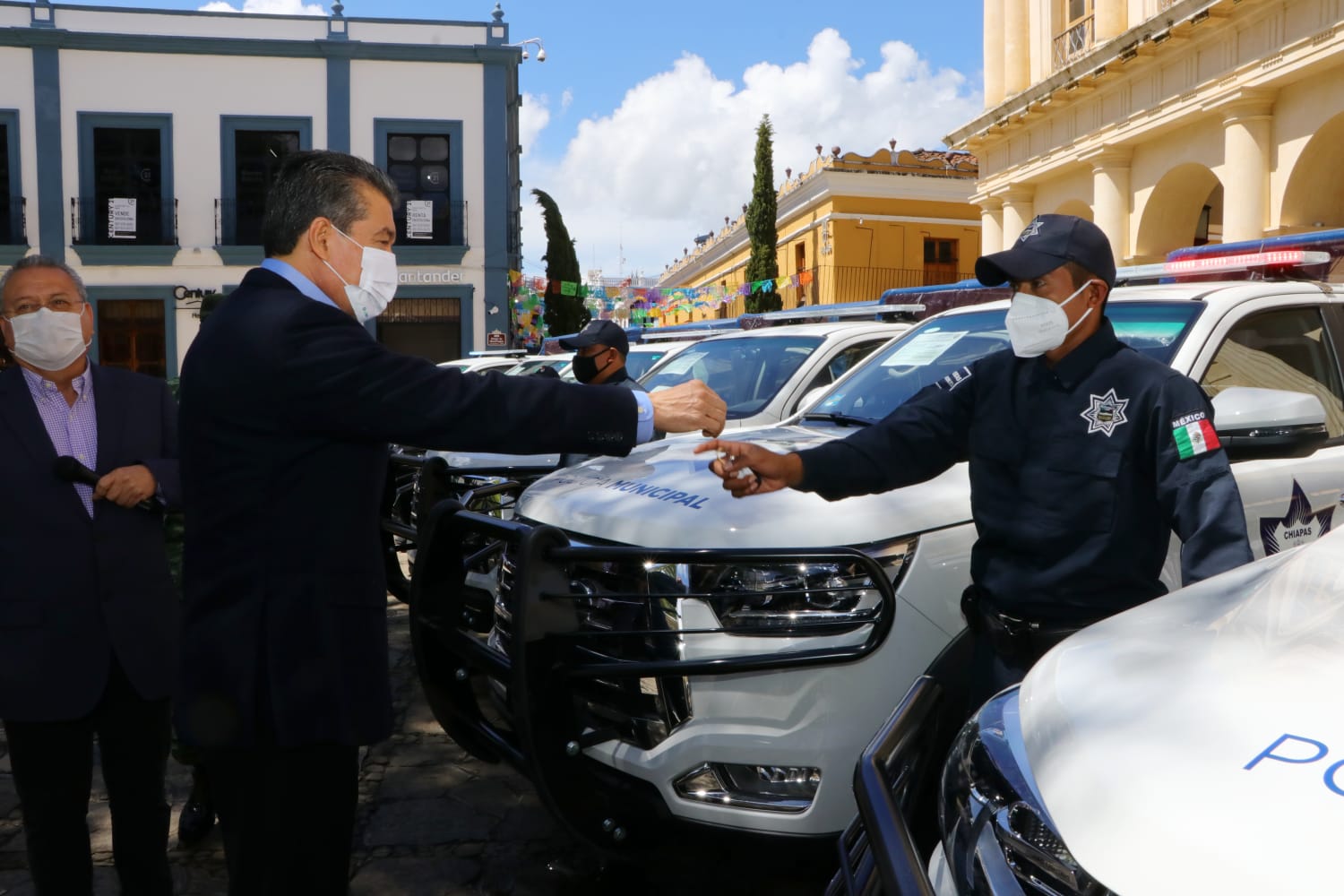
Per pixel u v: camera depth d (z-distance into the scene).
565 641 2.57
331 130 23.39
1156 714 1.42
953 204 25.88
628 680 2.68
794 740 2.51
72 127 22.75
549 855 3.25
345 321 1.89
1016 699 1.73
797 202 27.55
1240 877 1.12
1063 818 1.34
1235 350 3.23
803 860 2.59
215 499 1.87
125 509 2.60
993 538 2.36
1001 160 17.36
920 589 2.63
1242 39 11.69
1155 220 14.04
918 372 3.83
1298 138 11.30
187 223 23.25
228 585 1.87
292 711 1.85
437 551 2.94
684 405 2.14
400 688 4.86
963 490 2.86
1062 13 15.95
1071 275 2.22
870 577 2.54
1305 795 1.18
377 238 2.02
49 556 2.49
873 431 2.47
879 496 2.75
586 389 2.00
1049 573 2.25
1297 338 3.47
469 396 1.88
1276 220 11.73
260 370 1.83
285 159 2.01
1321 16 10.51
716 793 2.58
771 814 2.53
